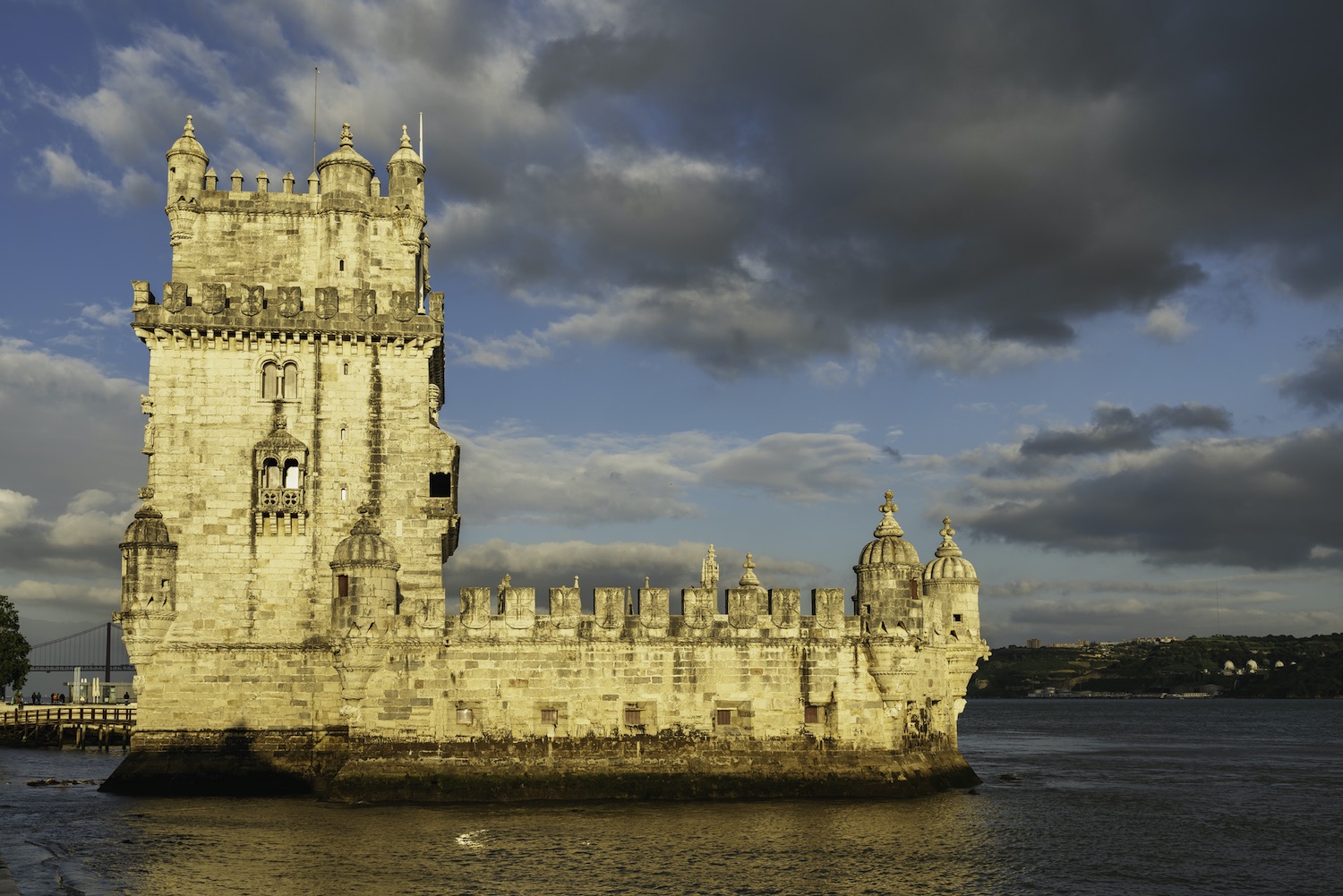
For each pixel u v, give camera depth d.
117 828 51.59
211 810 56.12
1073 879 45.44
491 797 57.16
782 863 45.88
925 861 47.25
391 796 56.81
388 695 57.66
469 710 58.12
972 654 70.31
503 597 59.38
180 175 65.94
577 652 58.94
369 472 64.56
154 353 63.84
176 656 62.22
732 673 60.25
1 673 124.75
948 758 68.50
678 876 43.41
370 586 57.72
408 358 65.62
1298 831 58.25
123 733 118.12
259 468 63.56
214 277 65.88
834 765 60.31
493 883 41.94
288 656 62.72
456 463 68.81
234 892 40.44
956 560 71.31
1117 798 70.38
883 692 61.50
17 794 65.62
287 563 63.38
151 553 61.78
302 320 64.31
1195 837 55.78
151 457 63.31
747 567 77.62
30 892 40.12
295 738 62.34
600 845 48.28
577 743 58.53
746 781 59.19
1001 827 55.41
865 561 62.81
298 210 66.69
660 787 58.38
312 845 47.91
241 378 64.25
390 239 67.38
